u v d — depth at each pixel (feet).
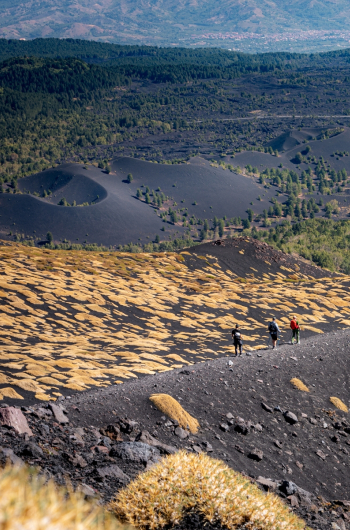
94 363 104.06
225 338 165.58
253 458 56.49
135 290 250.57
